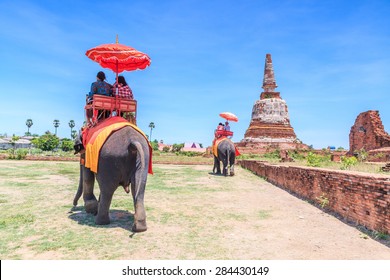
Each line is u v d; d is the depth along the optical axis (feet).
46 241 17.69
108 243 17.53
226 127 62.39
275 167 46.93
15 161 87.45
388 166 49.34
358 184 22.08
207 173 63.82
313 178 30.89
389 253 16.52
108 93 23.30
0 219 22.26
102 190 20.40
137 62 25.98
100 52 22.29
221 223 22.45
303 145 174.40
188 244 17.67
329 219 23.89
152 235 19.19
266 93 192.24
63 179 46.91
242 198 33.27
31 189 36.35
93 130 21.61
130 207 27.40
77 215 23.89
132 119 23.27
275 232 20.34
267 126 179.63
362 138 105.50
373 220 20.08
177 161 100.42
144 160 19.48
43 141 176.55
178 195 34.47
